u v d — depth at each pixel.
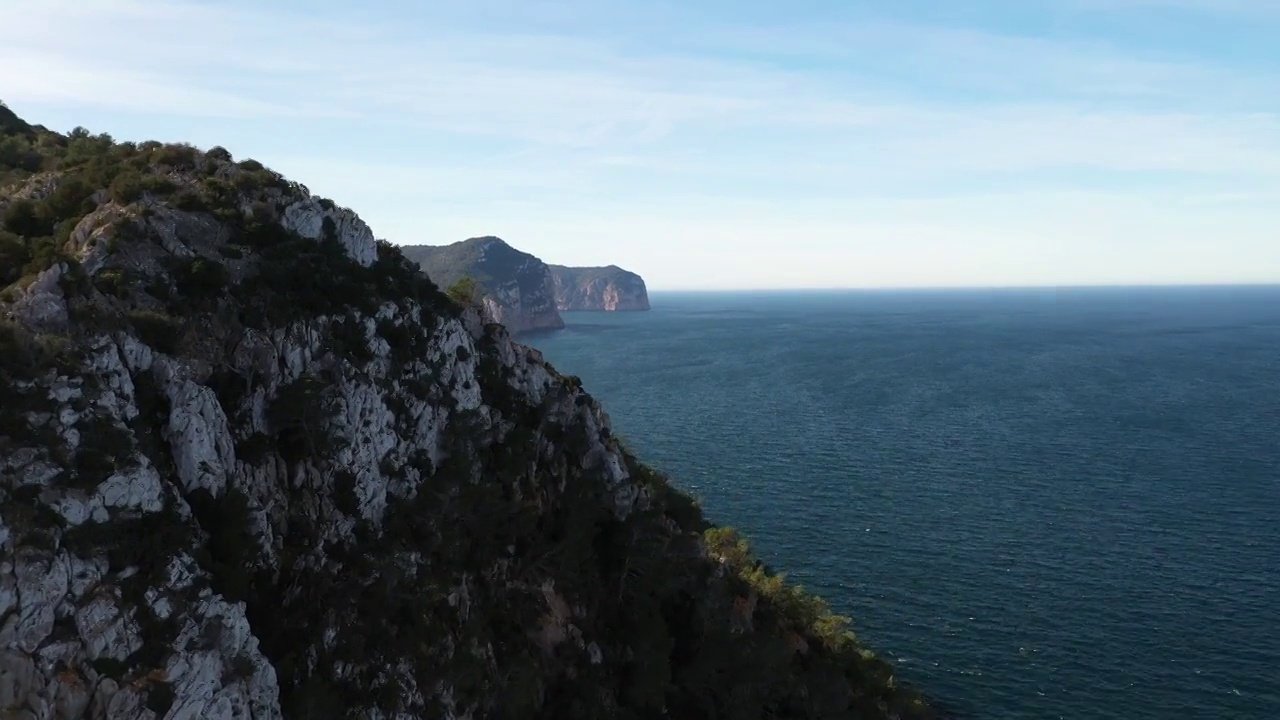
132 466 37.84
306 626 43.72
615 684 61.81
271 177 61.75
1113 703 79.75
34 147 73.31
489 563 59.41
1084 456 167.25
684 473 154.75
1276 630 92.06
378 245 70.88
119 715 33.22
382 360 57.84
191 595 37.44
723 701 65.12
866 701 75.56
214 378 47.47
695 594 72.12
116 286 45.22
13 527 33.19
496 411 69.06
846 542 119.12
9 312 39.62
